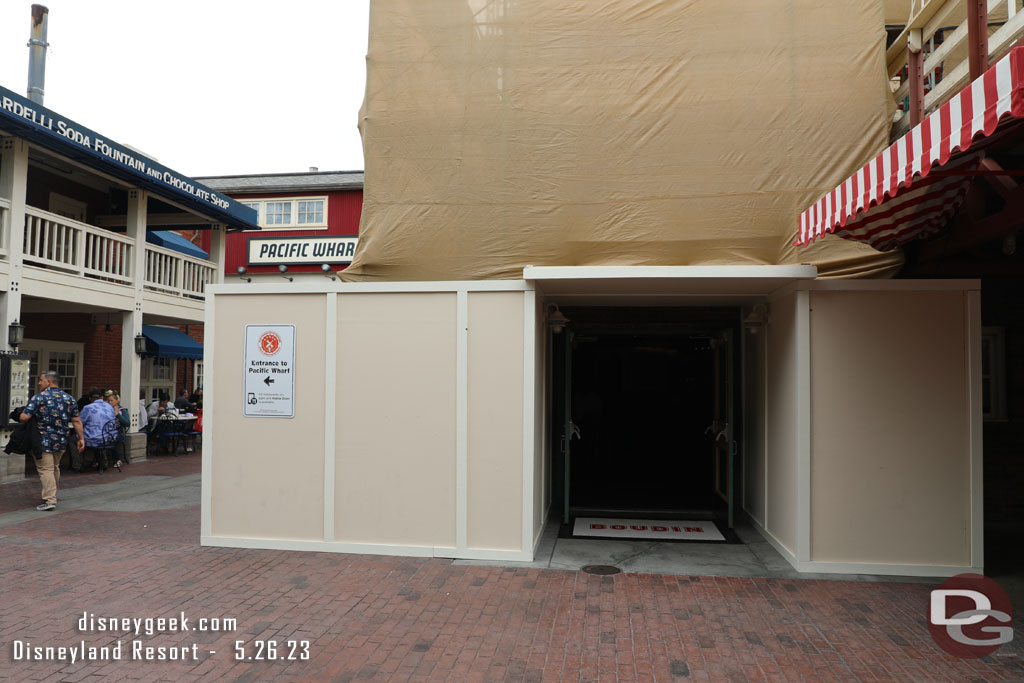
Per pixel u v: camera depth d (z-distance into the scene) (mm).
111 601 5508
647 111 7340
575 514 8750
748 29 7277
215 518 7164
